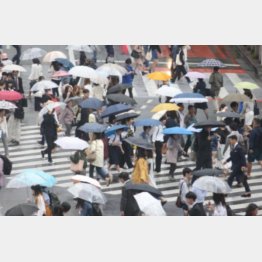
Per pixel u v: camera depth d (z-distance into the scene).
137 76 90.62
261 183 66.12
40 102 76.94
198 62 97.00
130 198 53.69
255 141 66.50
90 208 54.25
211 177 54.12
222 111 71.06
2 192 62.84
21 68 77.38
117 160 64.94
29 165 68.12
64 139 60.97
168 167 68.12
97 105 68.25
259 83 90.56
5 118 68.25
